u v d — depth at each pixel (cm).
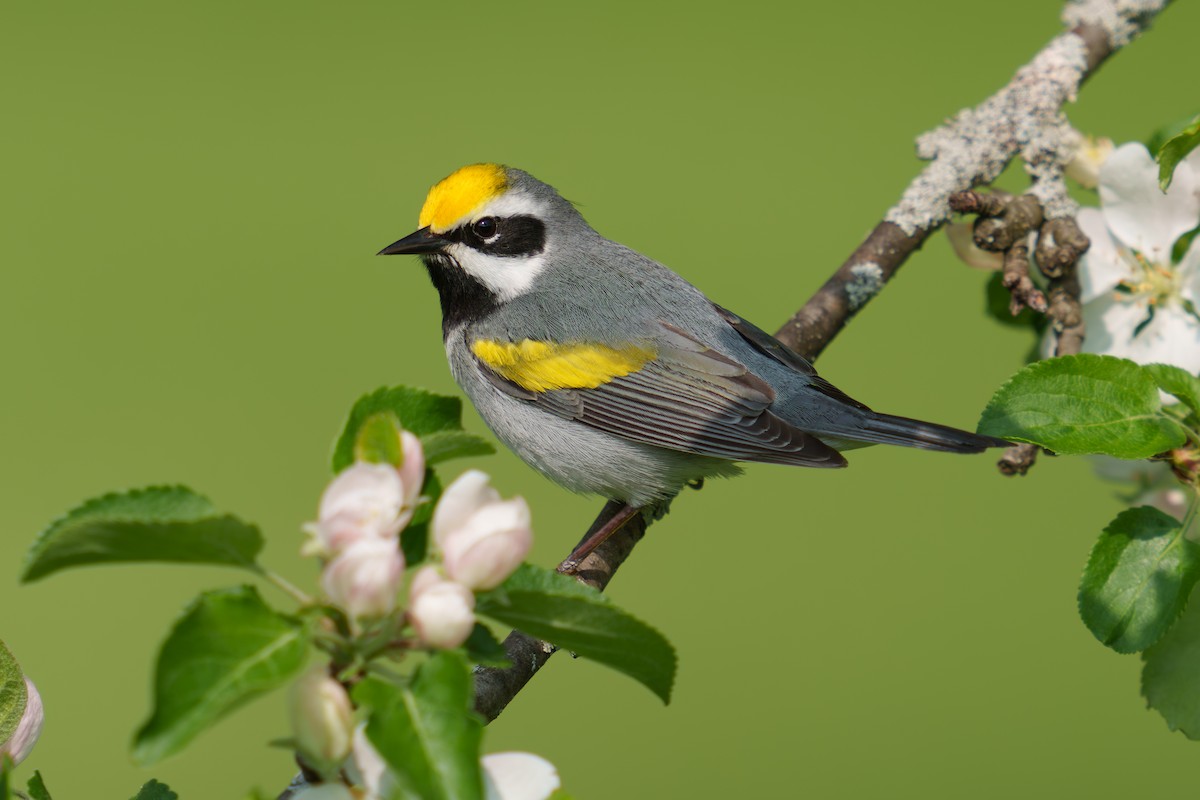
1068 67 278
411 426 268
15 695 267
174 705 207
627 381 278
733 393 277
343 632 229
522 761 239
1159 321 275
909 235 278
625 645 248
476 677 271
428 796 210
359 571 216
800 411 277
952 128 278
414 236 279
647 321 278
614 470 278
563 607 242
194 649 213
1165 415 271
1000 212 276
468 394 279
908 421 276
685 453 277
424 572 228
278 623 221
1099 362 271
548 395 278
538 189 279
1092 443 271
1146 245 275
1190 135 271
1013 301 275
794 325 278
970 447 275
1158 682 271
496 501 231
